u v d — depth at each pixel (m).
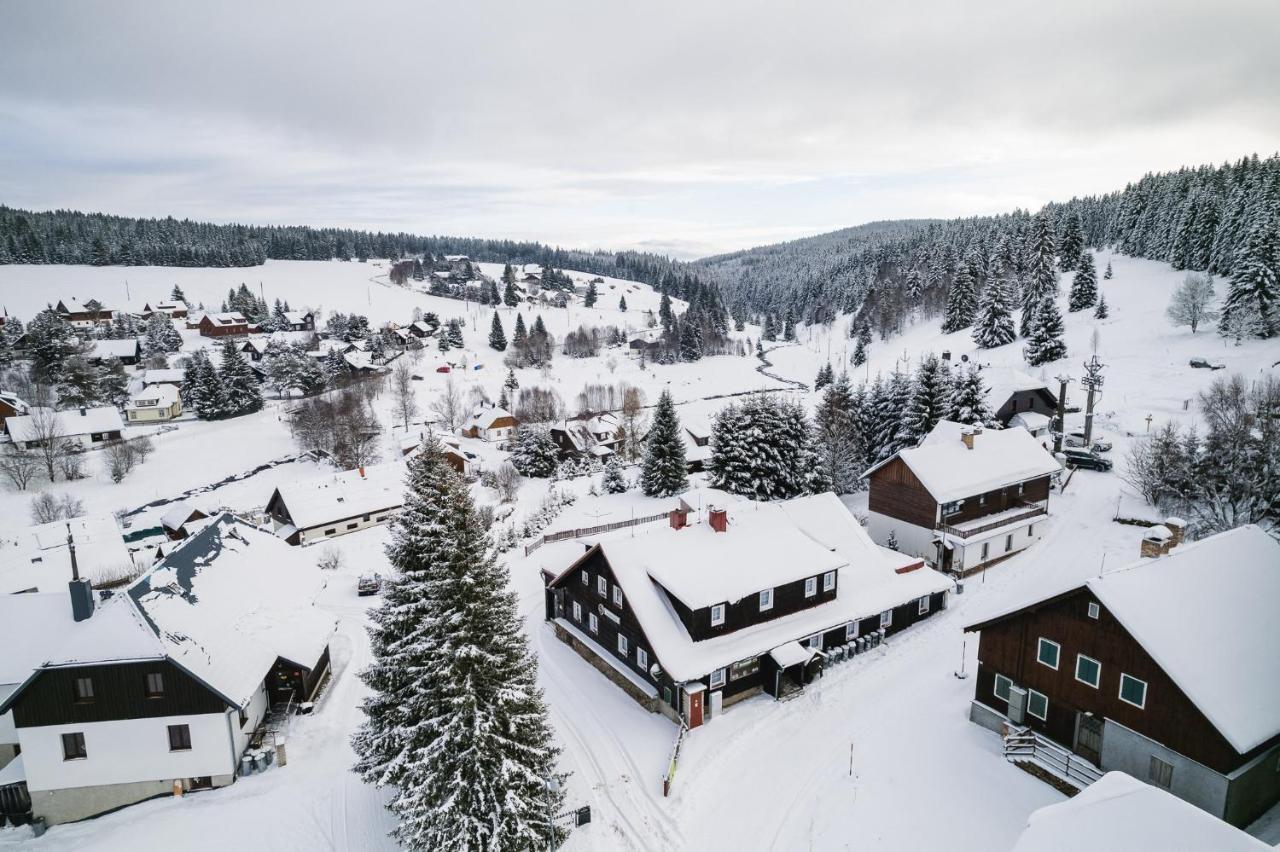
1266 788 22.92
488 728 21.53
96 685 26.34
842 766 27.27
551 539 56.31
